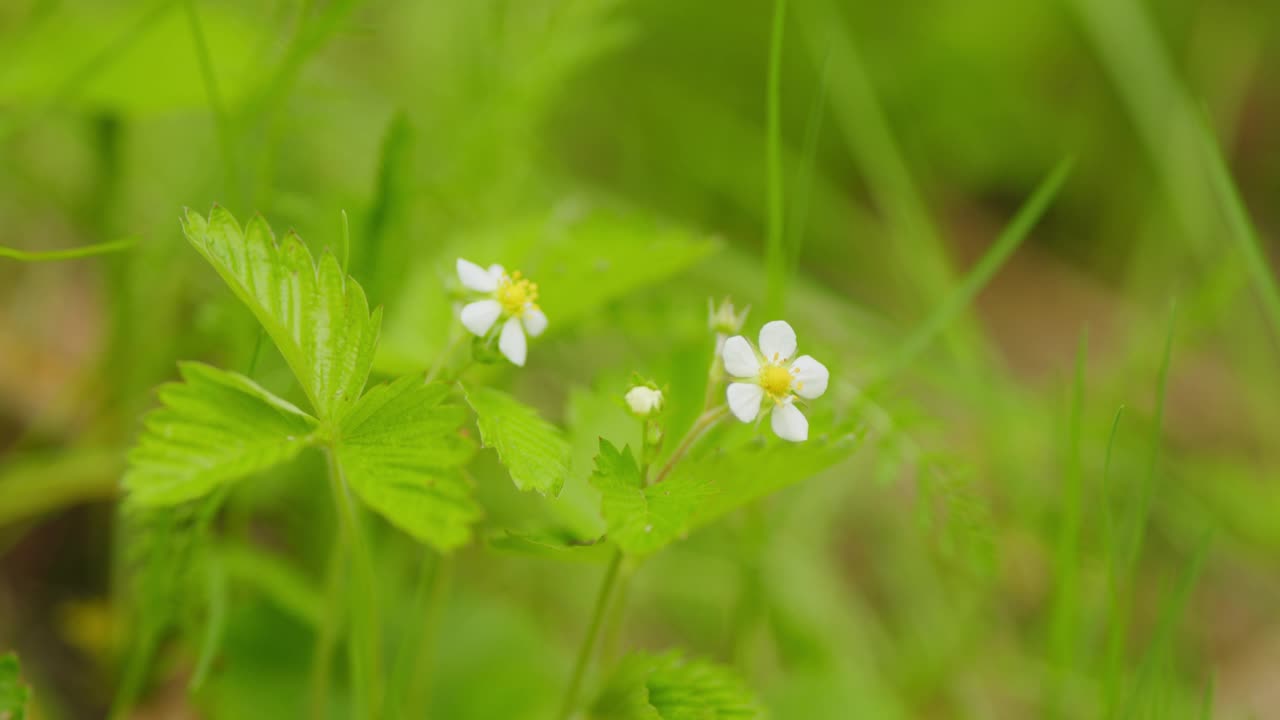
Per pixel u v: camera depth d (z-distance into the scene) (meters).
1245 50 1.19
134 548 0.51
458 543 0.45
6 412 0.67
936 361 0.74
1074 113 1.18
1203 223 0.87
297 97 0.71
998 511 0.75
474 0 0.75
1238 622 0.80
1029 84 1.18
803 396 0.47
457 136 0.68
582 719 0.49
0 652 0.58
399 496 0.45
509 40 0.71
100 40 0.61
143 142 0.73
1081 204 1.21
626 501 0.45
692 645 0.68
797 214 0.57
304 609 0.56
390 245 0.54
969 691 0.67
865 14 1.14
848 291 1.03
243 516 0.57
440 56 0.78
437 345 0.55
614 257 0.56
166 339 0.62
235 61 0.62
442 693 0.57
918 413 0.51
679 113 1.05
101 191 0.62
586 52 0.71
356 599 0.49
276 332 0.45
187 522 0.51
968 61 1.15
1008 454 0.70
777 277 0.56
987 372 0.70
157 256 0.62
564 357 0.78
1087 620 0.61
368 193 0.67
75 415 0.66
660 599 0.69
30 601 0.60
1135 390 0.79
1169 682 0.53
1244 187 1.32
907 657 0.70
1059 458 0.72
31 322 0.71
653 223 0.57
